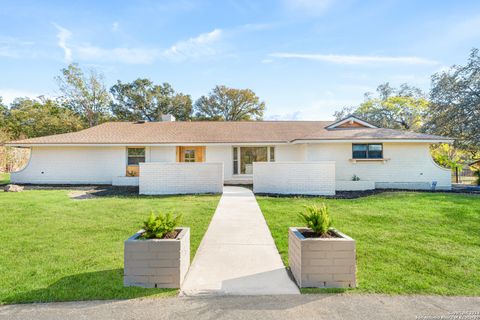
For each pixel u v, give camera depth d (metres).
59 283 3.54
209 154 16.58
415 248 4.89
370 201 9.66
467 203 9.02
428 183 14.27
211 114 45.94
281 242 5.32
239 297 3.26
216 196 11.11
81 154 15.93
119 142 15.23
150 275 3.48
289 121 20.78
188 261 4.11
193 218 7.30
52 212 7.83
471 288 3.43
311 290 3.41
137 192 12.43
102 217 7.25
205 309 2.98
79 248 4.91
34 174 15.78
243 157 16.70
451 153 23.70
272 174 12.22
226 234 5.90
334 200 10.04
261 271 4.02
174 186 11.97
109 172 16.00
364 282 3.59
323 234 3.77
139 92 42.06
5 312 2.89
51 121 32.31
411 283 3.56
